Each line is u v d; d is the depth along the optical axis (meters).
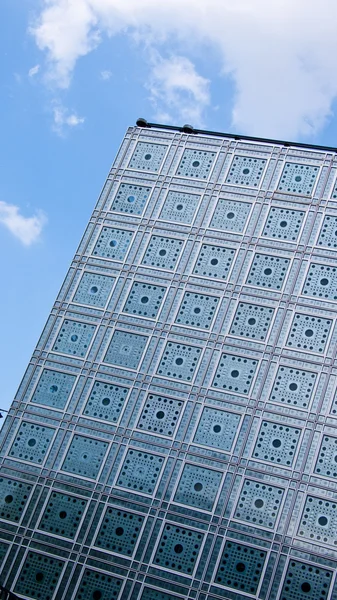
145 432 29.44
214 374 30.03
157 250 33.06
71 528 28.44
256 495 27.88
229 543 27.34
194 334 30.92
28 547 28.39
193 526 27.75
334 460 27.95
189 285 31.98
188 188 34.28
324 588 26.27
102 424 29.88
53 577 27.88
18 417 30.50
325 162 33.59
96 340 31.53
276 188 33.44
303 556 26.80
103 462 29.23
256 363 30.00
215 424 29.20
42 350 31.62
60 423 30.16
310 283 31.17
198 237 32.97
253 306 31.11
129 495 28.56
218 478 28.33
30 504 29.02
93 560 27.88
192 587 26.89
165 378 30.27
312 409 28.84
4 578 28.05
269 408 29.11
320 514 27.25
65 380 30.95
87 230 34.06
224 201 33.62
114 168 35.50
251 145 34.75
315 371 29.45
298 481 27.81
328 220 32.31
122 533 28.09
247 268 31.89
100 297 32.41
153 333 31.23
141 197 34.47
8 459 29.84
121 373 30.67
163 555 27.53
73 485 29.06
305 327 30.34
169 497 28.28
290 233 32.34
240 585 26.72
